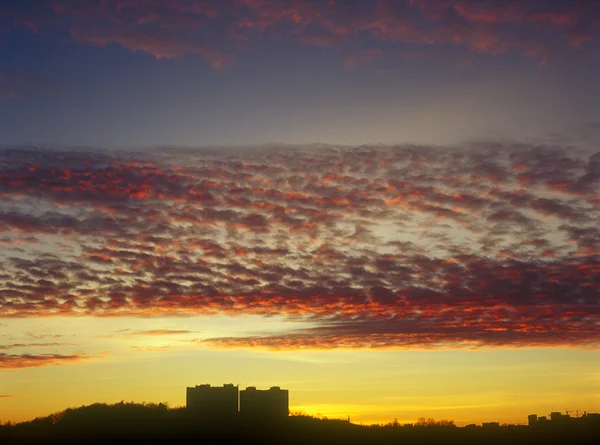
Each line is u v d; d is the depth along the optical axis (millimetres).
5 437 103250
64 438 102375
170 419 108812
